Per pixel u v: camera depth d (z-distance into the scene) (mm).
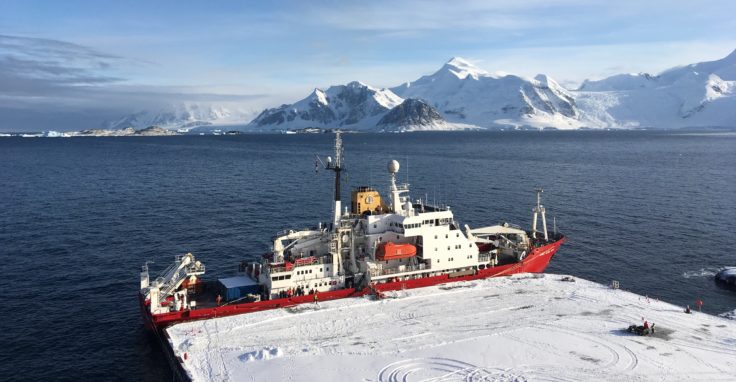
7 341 50469
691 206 112812
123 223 97688
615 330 50000
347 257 62875
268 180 159875
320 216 104500
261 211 109500
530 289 60969
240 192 135250
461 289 60594
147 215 105125
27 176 170875
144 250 80312
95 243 83812
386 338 48438
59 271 70250
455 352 45625
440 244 63062
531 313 54062
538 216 102688
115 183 153500
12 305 58750
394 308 55406
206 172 184125
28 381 43938
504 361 44062
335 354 45312
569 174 171750
